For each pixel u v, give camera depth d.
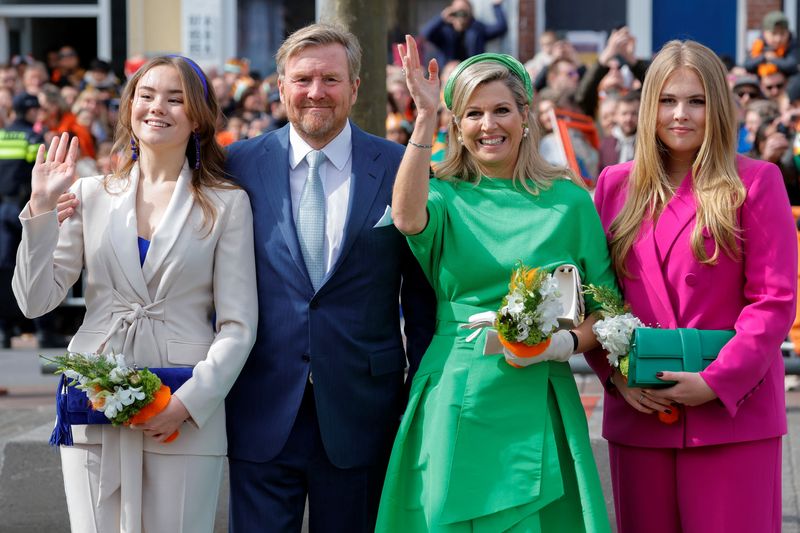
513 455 7.00
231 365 7.08
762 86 18.83
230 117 20.08
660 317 7.13
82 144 19.34
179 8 24.56
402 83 18.34
